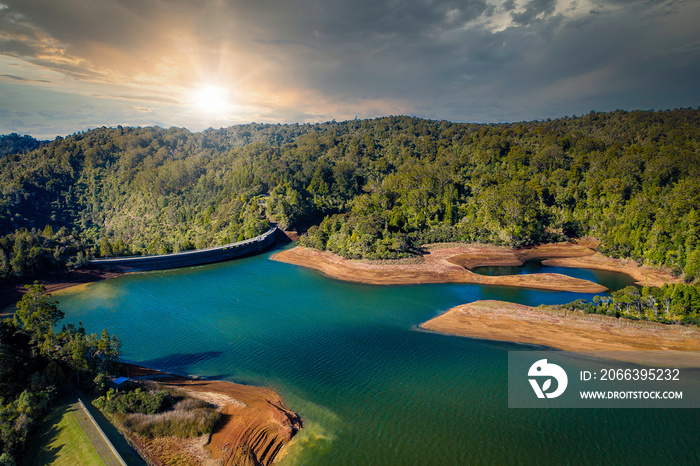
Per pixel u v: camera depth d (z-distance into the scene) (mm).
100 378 46438
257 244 148000
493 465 37969
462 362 57781
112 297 95250
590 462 38156
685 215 107125
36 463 35250
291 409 47156
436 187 164500
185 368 59312
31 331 54844
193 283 106375
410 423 44188
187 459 37000
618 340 62094
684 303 67938
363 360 59500
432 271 108875
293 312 82500
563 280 99625
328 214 191875
